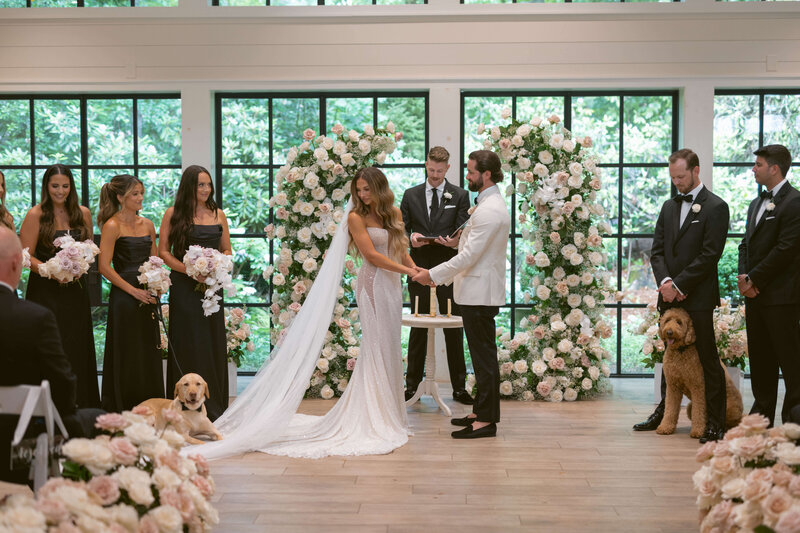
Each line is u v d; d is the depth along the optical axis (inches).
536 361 228.1
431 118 259.0
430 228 224.7
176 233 192.1
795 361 175.8
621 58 256.1
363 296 184.4
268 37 258.8
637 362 268.2
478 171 179.2
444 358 259.6
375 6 257.0
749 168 263.3
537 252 234.4
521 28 256.4
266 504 131.0
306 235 233.8
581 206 229.0
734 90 261.0
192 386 166.1
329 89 260.5
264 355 271.1
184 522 88.1
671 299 178.7
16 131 266.8
